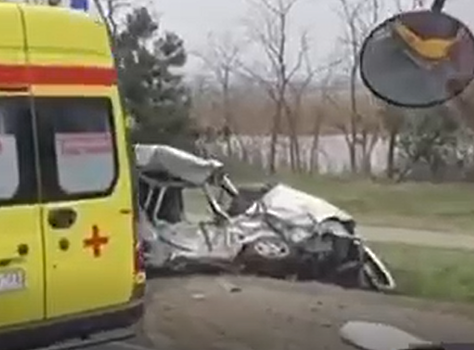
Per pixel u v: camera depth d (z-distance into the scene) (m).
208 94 45.28
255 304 10.41
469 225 24.09
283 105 44.09
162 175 13.48
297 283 12.25
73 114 6.50
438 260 17.56
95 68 6.67
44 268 6.24
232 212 14.22
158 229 12.89
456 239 21.34
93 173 6.58
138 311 6.81
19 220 6.12
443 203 28.98
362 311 9.95
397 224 24.48
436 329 8.94
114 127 6.77
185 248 12.84
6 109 6.14
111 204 6.67
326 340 8.50
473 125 37.28
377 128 40.97
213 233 13.24
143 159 13.43
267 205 13.88
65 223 6.36
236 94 45.00
